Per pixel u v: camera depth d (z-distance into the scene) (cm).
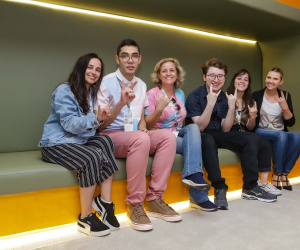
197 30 338
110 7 260
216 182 218
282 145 272
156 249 150
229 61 366
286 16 317
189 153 203
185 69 325
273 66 388
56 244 156
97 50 267
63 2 244
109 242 159
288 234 170
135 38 291
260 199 235
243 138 238
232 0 274
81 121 165
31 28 238
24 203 162
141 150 180
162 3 262
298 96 361
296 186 291
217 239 162
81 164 166
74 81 182
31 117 238
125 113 217
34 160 188
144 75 294
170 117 238
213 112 257
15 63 232
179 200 224
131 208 184
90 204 173
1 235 158
